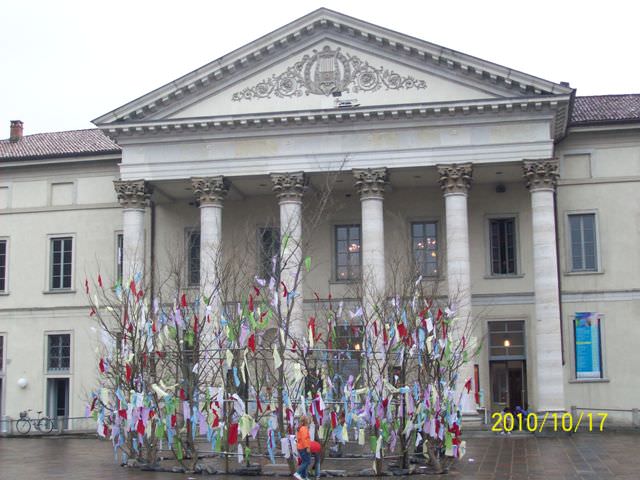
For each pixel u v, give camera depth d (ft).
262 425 87.92
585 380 139.74
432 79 135.54
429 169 136.15
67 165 160.04
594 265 142.82
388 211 148.05
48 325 157.89
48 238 160.15
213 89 140.67
